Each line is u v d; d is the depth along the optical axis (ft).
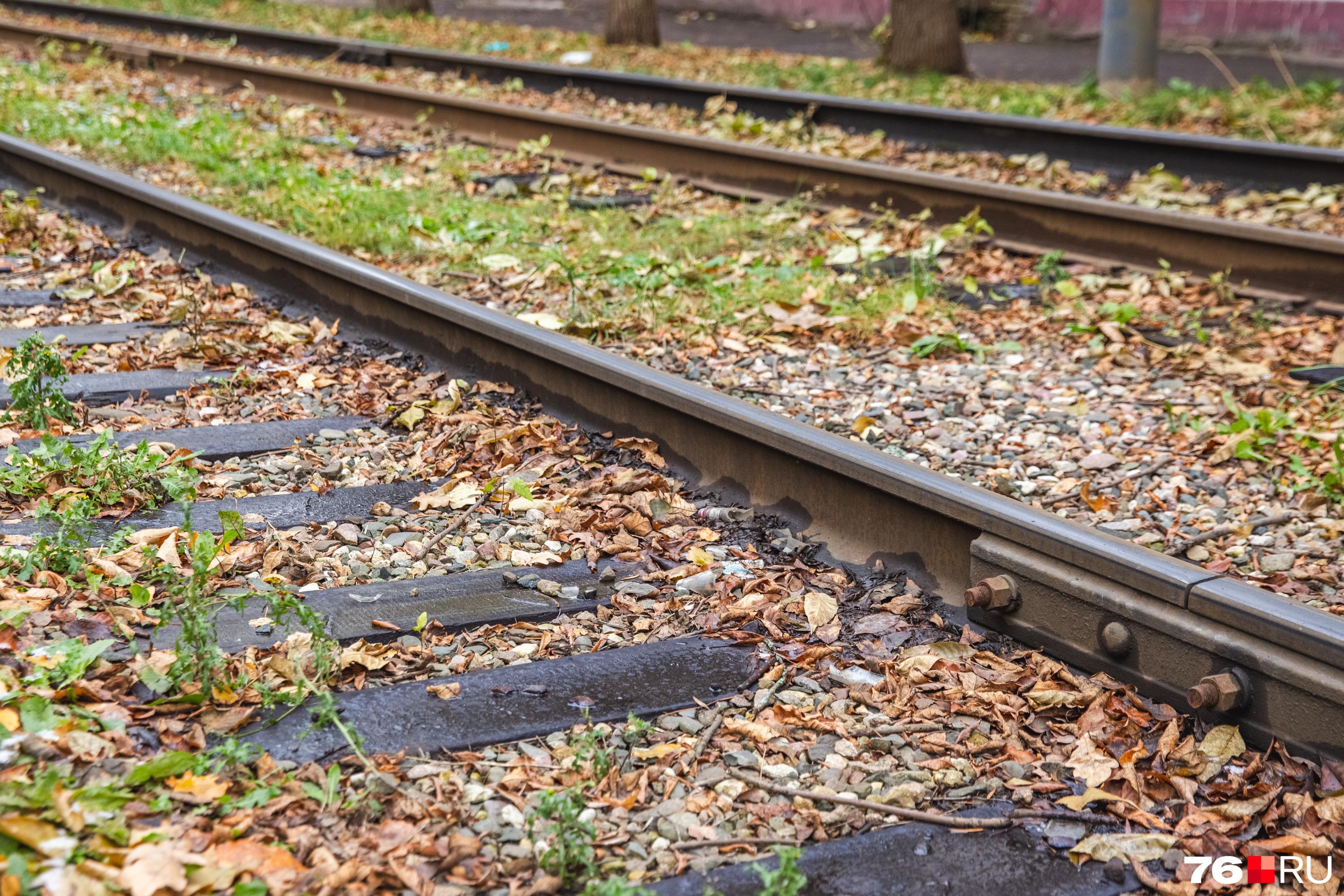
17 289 20.16
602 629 11.12
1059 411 17.43
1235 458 15.94
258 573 11.48
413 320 17.98
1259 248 22.52
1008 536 10.99
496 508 13.30
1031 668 10.56
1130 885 8.27
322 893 7.45
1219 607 9.45
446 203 27.25
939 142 35.45
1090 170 32.60
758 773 9.20
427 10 71.92
